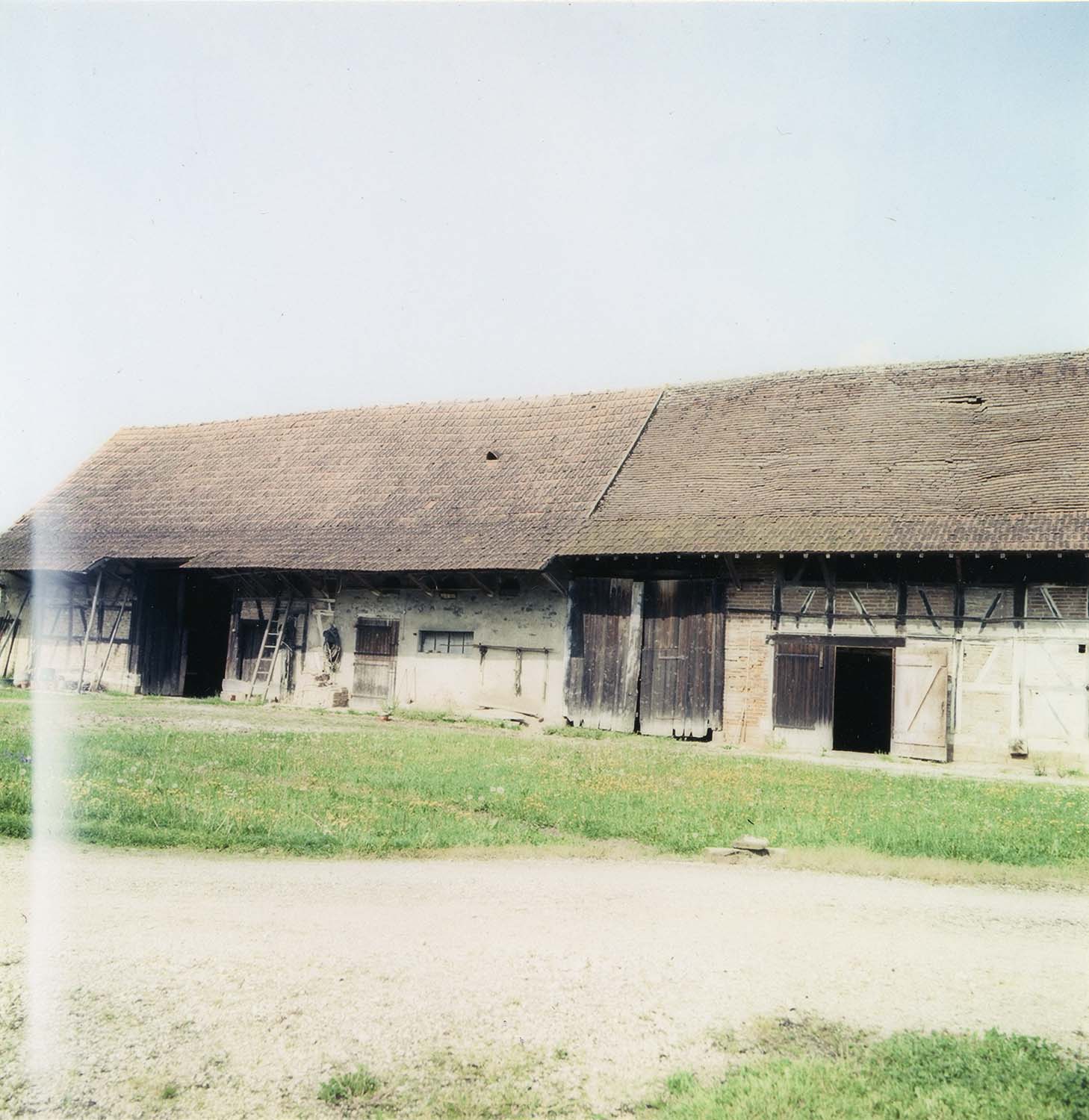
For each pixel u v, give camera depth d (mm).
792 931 7422
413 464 28141
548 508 24484
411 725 22438
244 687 27234
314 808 11148
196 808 10625
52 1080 5039
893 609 20156
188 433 33625
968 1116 4832
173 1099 4945
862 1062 5383
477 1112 4902
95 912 7270
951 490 20625
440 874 8789
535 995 6117
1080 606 18812
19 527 30188
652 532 22000
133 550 27984
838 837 10633
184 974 6238
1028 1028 5855
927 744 19406
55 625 29281
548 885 8555
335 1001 5961
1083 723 18516
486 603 24594
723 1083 5133
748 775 15430
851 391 25094
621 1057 5422
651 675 22516
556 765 15773
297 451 30562
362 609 26031
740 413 25719
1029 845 10484
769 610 21297
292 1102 4953
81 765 13016
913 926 7633
